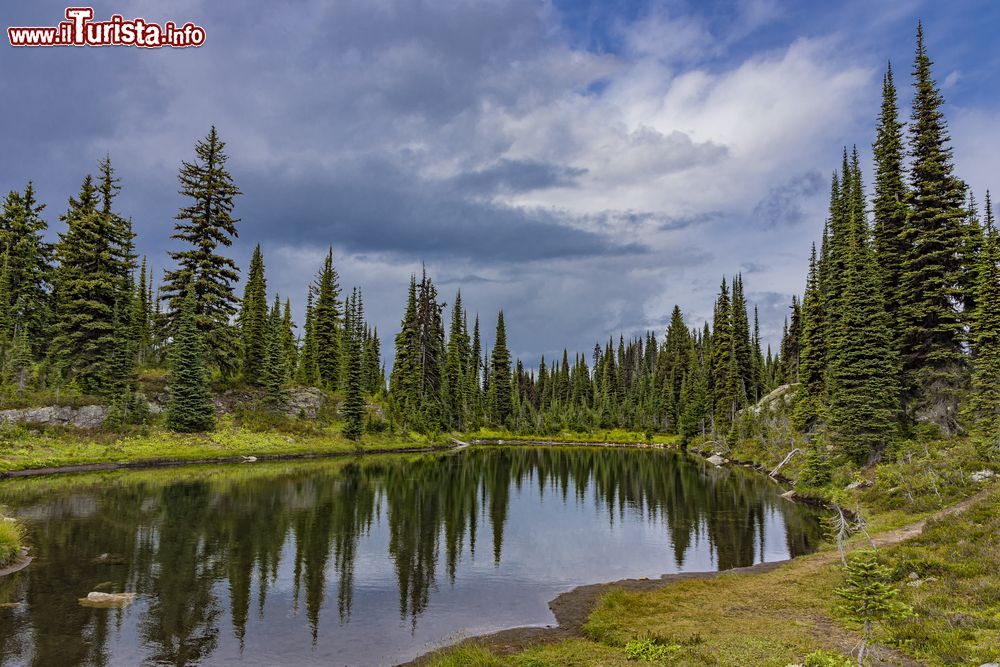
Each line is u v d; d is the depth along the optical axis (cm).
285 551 2608
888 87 4522
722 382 9338
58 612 1775
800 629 1398
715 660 1186
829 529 2803
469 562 2569
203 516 3234
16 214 6119
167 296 6475
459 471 6119
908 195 4128
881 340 3984
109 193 6228
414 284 10112
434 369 10612
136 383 5925
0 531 2320
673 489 4906
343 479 4966
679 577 2309
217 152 6781
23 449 4656
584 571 2439
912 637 1222
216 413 6469
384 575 2328
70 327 5706
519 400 14612
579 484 5297
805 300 5919
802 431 5966
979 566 1598
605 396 13600
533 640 1609
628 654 1297
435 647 1596
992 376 3441
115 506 3366
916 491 2891
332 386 8850
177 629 1683
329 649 1581
